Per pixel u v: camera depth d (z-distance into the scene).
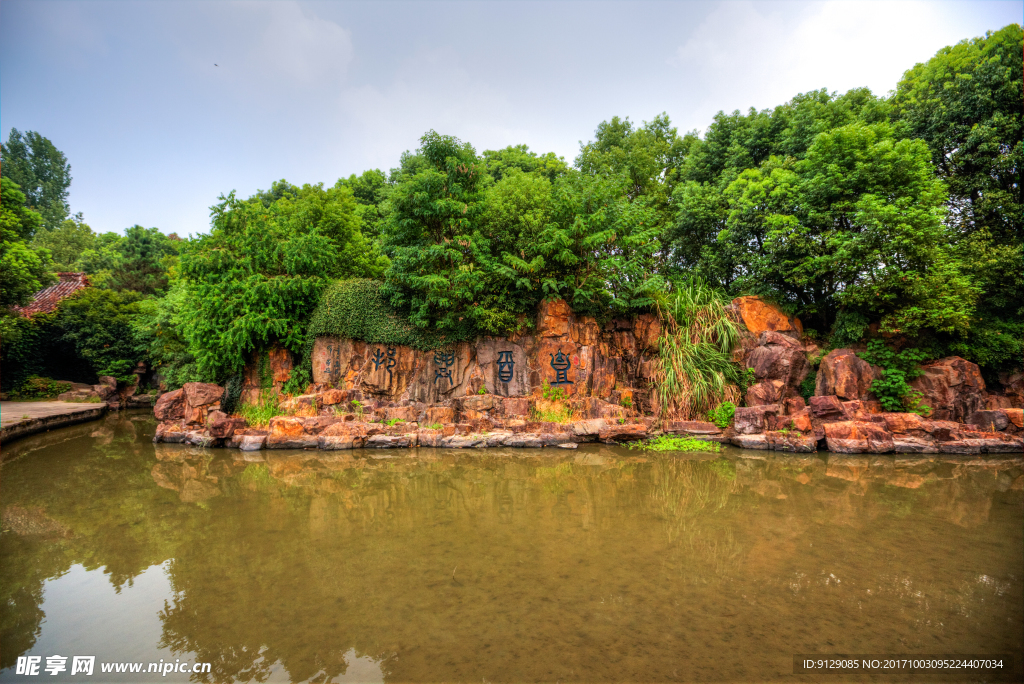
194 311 13.46
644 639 3.88
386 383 13.66
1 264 17.30
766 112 18.70
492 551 5.73
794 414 12.29
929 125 15.30
